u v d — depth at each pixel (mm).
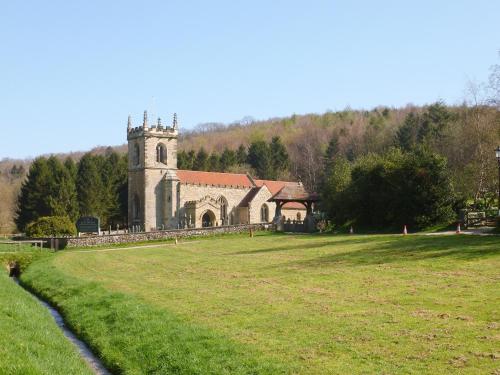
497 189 53594
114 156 109312
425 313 16844
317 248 38281
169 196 84688
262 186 89875
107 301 22000
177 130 88750
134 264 37406
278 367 12688
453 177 55938
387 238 41031
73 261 40188
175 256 41344
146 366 14570
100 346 16969
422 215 49969
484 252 27922
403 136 110312
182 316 18906
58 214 88062
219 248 46031
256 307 19516
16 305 20797
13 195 116500
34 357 13758
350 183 59219
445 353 13055
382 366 12539
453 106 116000
